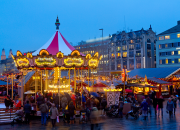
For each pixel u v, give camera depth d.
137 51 85.25
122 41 89.69
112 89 23.77
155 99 21.44
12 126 17.02
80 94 24.20
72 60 21.55
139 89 38.53
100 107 19.72
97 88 32.50
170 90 44.78
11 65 152.25
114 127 15.70
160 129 14.85
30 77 31.28
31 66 22.12
